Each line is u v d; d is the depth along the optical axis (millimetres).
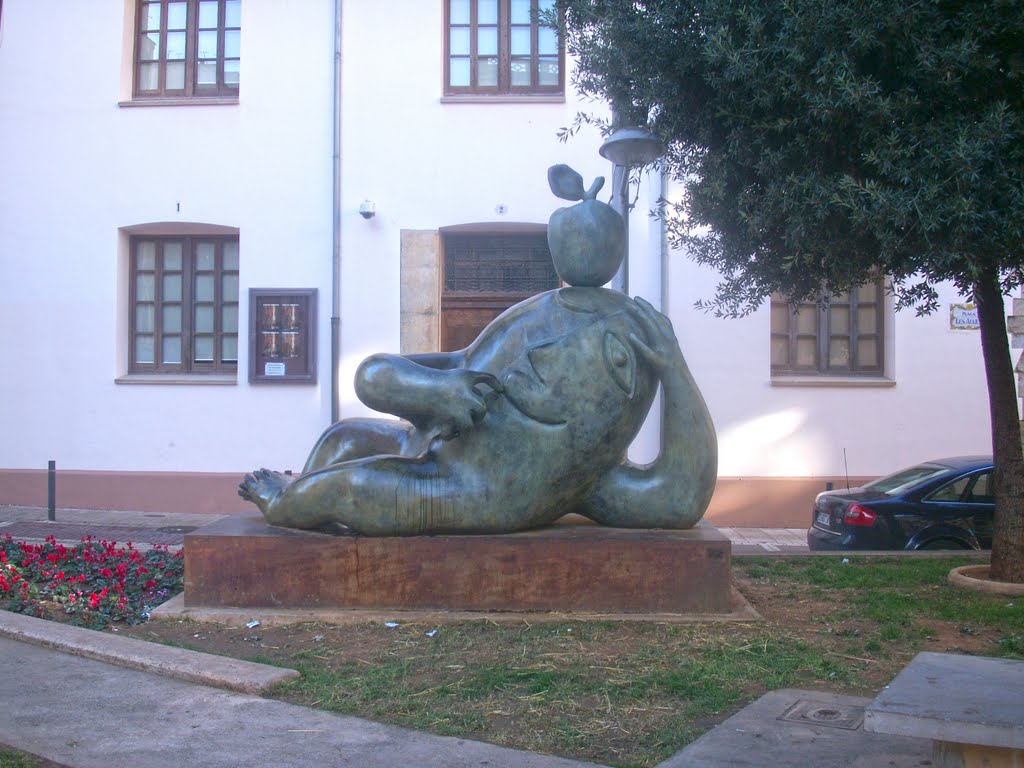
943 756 3184
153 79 14688
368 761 3924
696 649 5438
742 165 6641
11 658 5500
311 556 6203
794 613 6535
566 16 7391
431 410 6000
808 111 5906
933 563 8617
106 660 5406
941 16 5820
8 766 3869
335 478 6238
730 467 13648
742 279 7812
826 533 10336
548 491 6215
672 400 6398
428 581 6145
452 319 14578
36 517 13469
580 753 4004
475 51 14242
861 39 5594
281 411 14109
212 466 14195
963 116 5754
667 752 3998
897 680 3252
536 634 5703
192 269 14805
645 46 6758
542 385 6113
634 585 6117
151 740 4188
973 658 3598
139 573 7629
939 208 5410
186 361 14758
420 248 14008
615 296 6398
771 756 3912
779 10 6008
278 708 4594
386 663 5230
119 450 14312
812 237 6242
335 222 13977
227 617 6066
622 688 4789
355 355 14016
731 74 6082
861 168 6102
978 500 9859
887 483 10547
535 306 6367
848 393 13664
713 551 6129
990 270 6621
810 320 14086
